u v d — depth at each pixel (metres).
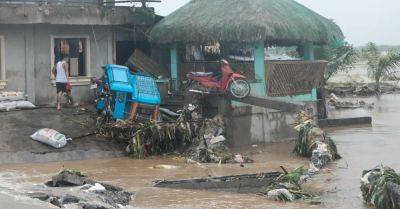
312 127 16.31
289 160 15.68
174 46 20.89
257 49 19.16
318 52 27.53
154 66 21.33
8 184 11.85
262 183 12.02
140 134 15.94
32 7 18.64
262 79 19.22
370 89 38.97
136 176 13.27
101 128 16.72
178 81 20.95
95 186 11.22
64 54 20.22
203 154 15.59
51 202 9.76
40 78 19.69
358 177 13.14
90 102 20.45
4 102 18.02
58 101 18.61
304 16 20.28
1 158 14.42
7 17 18.27
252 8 18.77
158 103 17.55
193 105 17.59
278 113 19.45
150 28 21.59
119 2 20.69
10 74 19.12
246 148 17.94
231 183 11.88
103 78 17.70
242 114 18.38
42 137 15.42
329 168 14.33
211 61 20.41
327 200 11.05
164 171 13.96
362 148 17.28
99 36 20.83
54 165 14.40
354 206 10.57
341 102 31.55
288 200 11.00
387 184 10.16
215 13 19.41
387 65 39.28
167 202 10.72
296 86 20.56
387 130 21.44
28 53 19.39
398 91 40.44
